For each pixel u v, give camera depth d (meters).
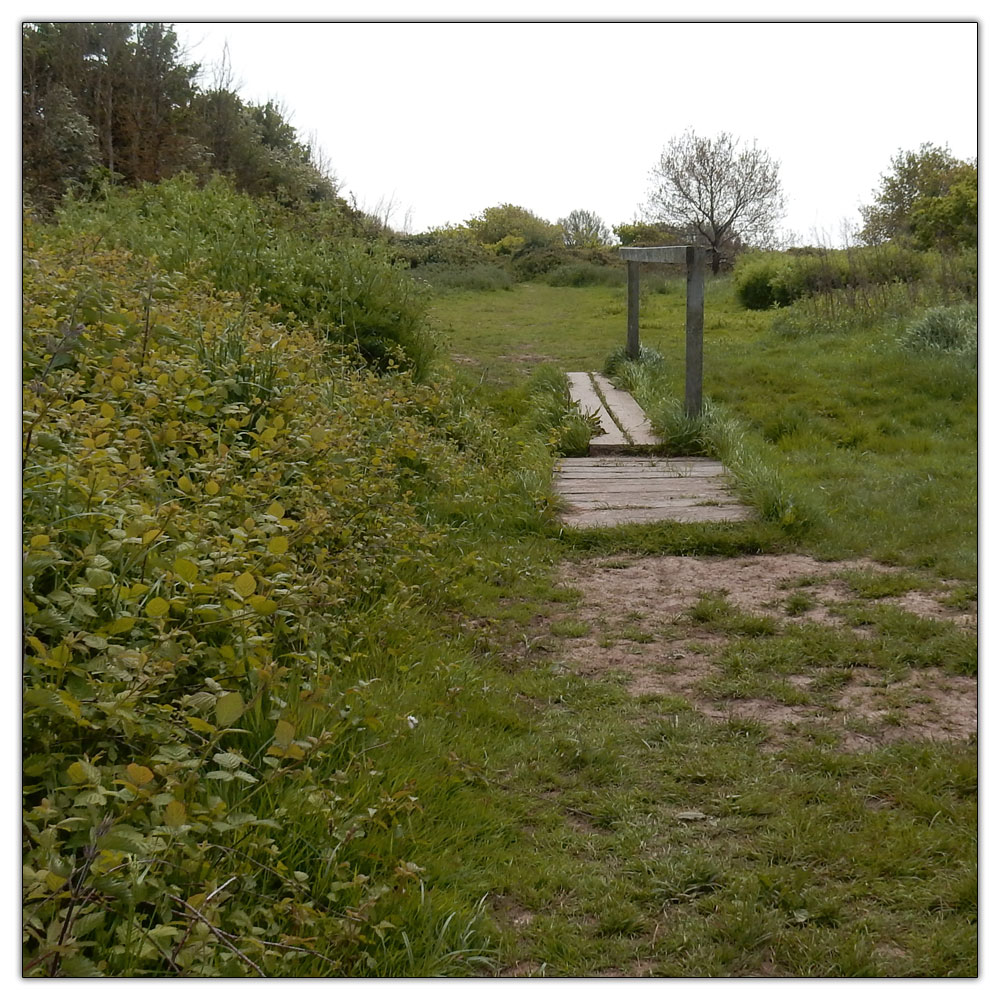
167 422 4.77
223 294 8.14
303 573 4.57
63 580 3.15
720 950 2.80
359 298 10.44
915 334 13.70
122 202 11.08
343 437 5.91
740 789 3.74
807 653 5.06
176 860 2.46
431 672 4.52
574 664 5.02
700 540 6.91
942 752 3.96
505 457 8.89
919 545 6.72
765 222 29.69
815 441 9.84
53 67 17.45
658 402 10.98
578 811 3.63
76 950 2.15
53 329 5.11
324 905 2.70
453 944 2.75
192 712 2.95
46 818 2.34
